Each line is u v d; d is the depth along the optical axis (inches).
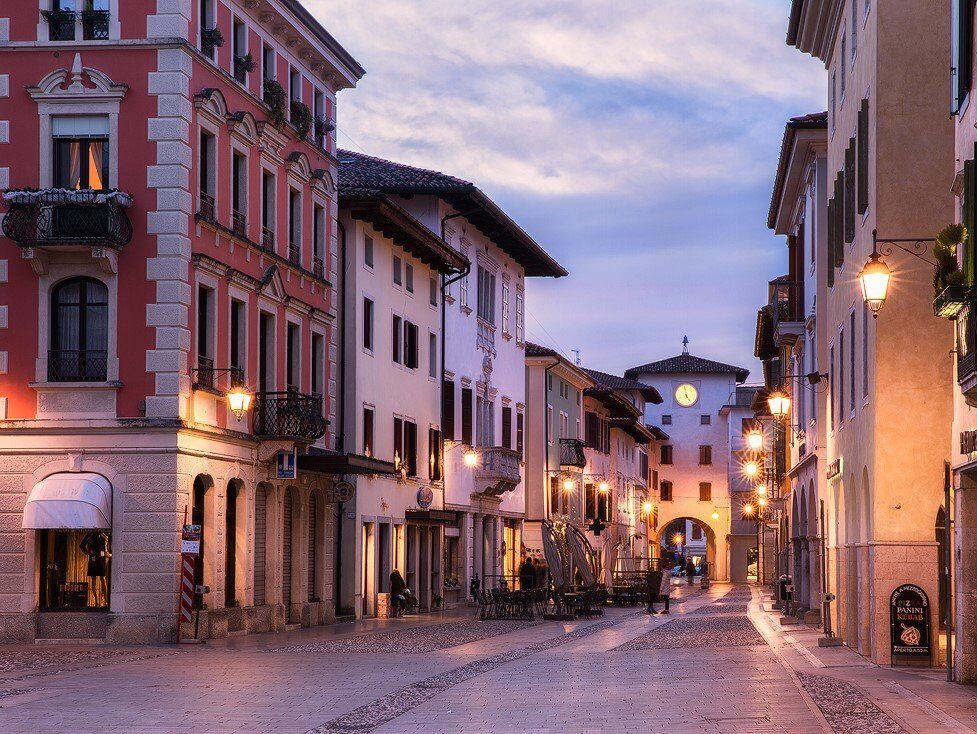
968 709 702.5
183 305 1266.0
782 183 1747.0
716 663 1026.7
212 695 791.7
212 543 1326.3
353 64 1713.8
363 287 1770.4
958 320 710.5
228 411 1365.7
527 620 1788.9
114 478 1250.0
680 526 5728.3
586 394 3302.2
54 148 1275.8
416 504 1994.3
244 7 1424.7
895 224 991.0
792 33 1421.0
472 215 2217.0
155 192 1262.3
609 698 767.7
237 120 1378.0
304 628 1542.8
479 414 2365.9
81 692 808.3
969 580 829.2
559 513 2869.1
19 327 1261.1
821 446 1539.1
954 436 845.8
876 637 996.6
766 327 2208.4
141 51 1272.1
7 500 1255.5
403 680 885.2
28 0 1279.5
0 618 1248.8
